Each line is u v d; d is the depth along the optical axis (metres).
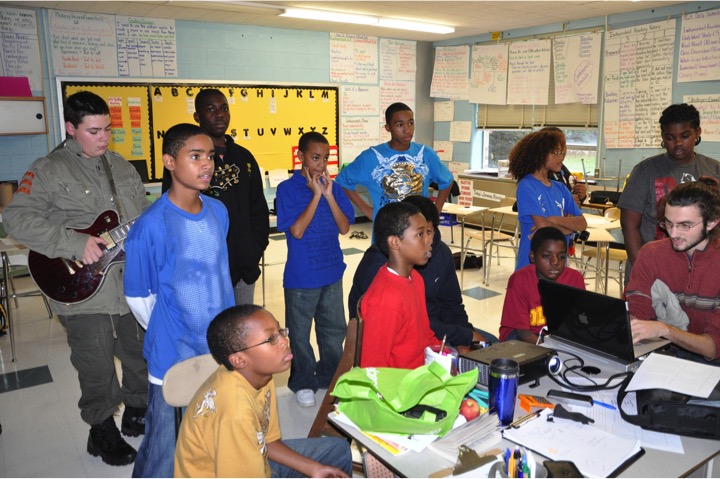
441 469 1.25
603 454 1.29
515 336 2.37
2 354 3.74
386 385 1.44
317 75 7.64
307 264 2.85
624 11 6.20
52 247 2.17
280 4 5.84
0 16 5.49
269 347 1.43
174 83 6.54
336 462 1.74
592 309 1.78
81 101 2.20
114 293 2.36
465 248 5.68
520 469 1.19
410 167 3.33
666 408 1.39
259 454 1.39
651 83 6.16
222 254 1.95
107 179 2.40
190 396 1.66
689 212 1.84
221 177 2.66
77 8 5.73
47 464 2.46
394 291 1.78
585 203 5.70
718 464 1.66
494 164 8.31
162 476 1.83
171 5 5.61
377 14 6.43
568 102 6.97
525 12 6.25
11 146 5.75
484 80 7.93
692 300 1.98
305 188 2.88
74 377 3.38
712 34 5.58
